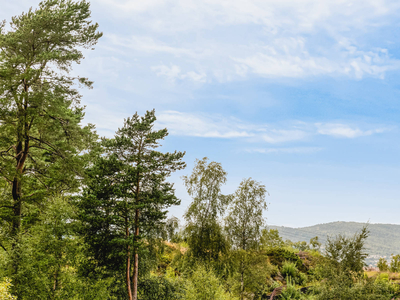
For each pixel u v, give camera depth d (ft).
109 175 71.10
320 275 64.03
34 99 52.06
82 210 64.59
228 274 79.87
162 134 75.87
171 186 76.64
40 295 45.55
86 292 55.06
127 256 66.49
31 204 59.72
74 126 60.39
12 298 37.40
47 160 65.51
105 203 67.46
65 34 58.85
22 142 58.23
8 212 52.70
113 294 66.28
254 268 79.25
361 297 52.85
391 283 76.48
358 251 61.36
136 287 67.31
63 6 60.49
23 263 45.88
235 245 82.84
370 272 80.38
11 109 51.93
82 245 55.88
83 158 67.46
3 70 50.34
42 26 55.88
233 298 71.77
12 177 52.80
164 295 75.92
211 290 58.65
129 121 75.15
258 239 83.25
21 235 49.78
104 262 65.77
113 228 68.39
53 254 49.01
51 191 61.36
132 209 70.28
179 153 75.31
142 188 73.51
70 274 51.57
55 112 56.44
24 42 55.11
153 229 73.67
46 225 49.62
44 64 57.16
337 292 54.54
